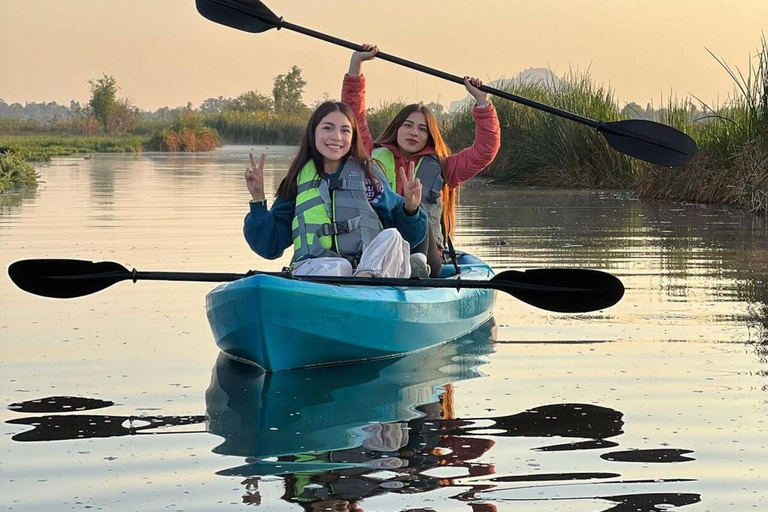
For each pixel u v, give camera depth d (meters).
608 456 3.65
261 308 4.87
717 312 6.38
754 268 8.24
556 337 5.77
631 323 6.09
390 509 3.15
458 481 3.39
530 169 19.95
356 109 6.95
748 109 14.68
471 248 9.60
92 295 6.96
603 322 6.14
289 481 3.39
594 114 19.58
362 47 6.90
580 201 15.51
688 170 15.52
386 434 3.92
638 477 3.44
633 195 16.75
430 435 3.90
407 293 5.59
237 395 4.51
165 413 4.21
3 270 7.97
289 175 5.66
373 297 5.27
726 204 14.69
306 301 4.98
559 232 11.02
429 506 3.18
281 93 90.19
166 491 3.31
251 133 67.56
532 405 4.32
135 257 8.75
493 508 3.17
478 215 13.14
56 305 6.60
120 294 7.02
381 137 6.64
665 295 7.01
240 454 3.67
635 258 8.87
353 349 5.21
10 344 5.46
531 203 15.14
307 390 4.63
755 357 5.17
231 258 8.73
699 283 7.50
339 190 5.57
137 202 15.09
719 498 3.26
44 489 3.34
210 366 5.05
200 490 3.31
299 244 5.58
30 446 3.77
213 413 4.21
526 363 5.14
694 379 4.74
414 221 5.68
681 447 3.75
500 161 21.36
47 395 4.48
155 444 3.79
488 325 6.20
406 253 5.53
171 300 6.80
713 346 5.43
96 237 10.28
